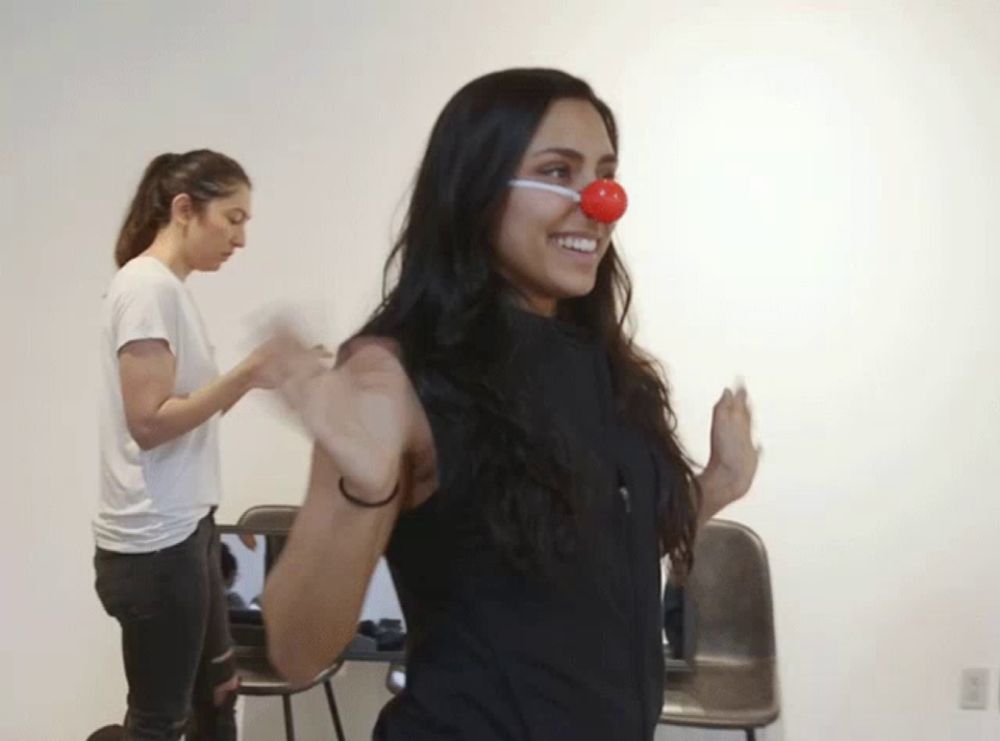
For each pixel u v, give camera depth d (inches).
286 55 97.7
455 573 41.3
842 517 97.2
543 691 41.0
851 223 94.8
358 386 37.5
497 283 42.4
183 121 99.2
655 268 96.3
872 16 93.0
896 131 93.8
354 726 102.8
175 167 79.6
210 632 84.8
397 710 43.7
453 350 40.7
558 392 43.7
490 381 40.4
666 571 87.7
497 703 40.8
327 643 39.8
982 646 97.3
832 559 97.7
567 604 41.4
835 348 95.9
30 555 103.9
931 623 97.5
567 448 41.9
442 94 96.8
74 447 102.7
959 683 97.7
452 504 40.3
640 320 96.7
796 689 98.9
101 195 100.4
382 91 97.3
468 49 96.3
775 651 90.6
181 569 78.6
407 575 42.9
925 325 95.2
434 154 42.3
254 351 38.0
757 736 99.6
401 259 44.4
